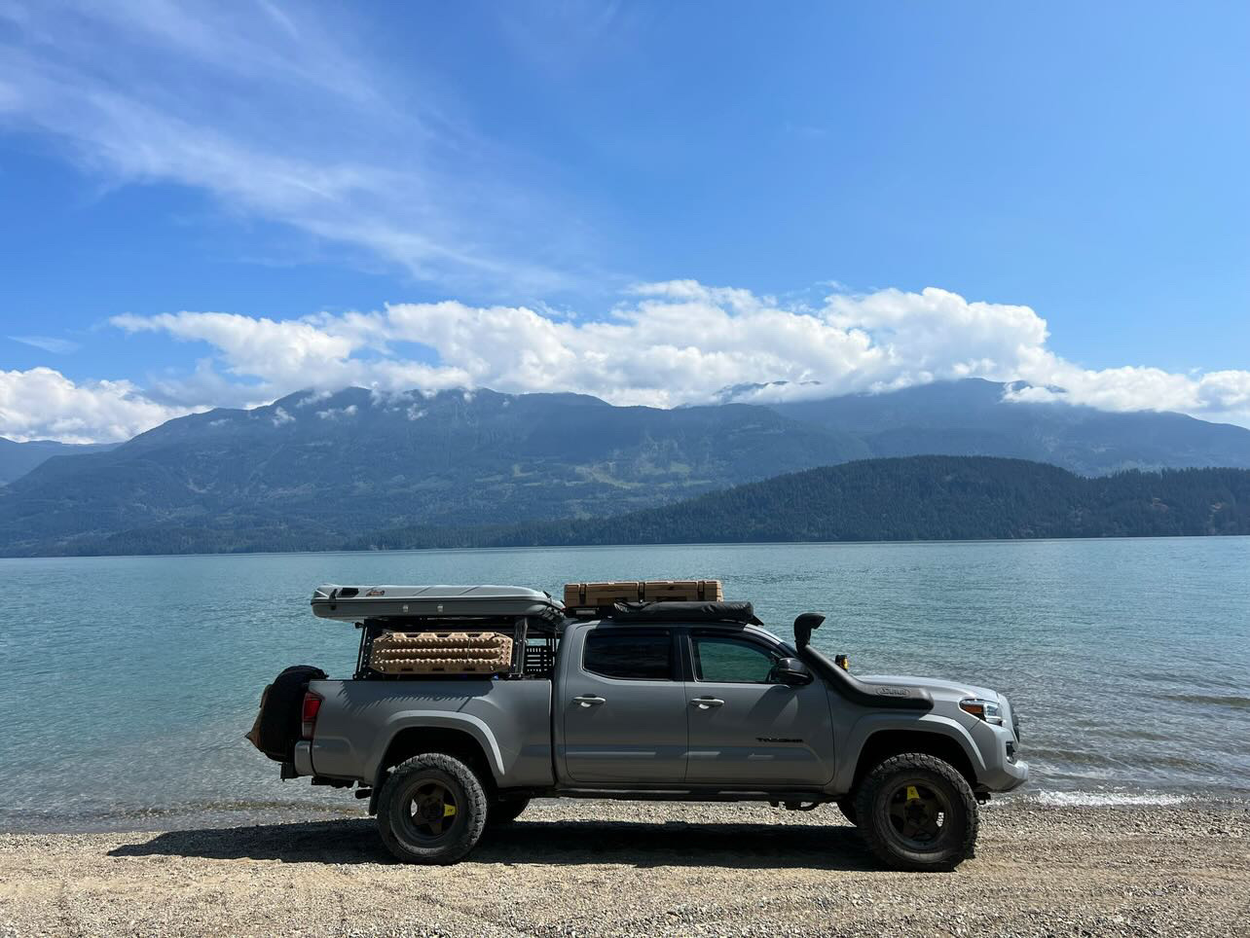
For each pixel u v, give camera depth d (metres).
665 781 7.72
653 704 7.73
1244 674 21.47
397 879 7.19
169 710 19.31
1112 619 38.16
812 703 7.70
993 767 7.67
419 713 7.79
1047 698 18.06
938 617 40.09
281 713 8.09
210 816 11.06
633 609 8.02
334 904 6.54
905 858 7.43
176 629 43.62
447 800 7.82
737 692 7.75
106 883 7.37
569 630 8.12
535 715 7.80
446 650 7.93
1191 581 71.56
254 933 5.96
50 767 13.93
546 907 6.37
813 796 7.70
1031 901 6.43
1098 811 10.32
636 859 8.02
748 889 6.79
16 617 54.81
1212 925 5.87
